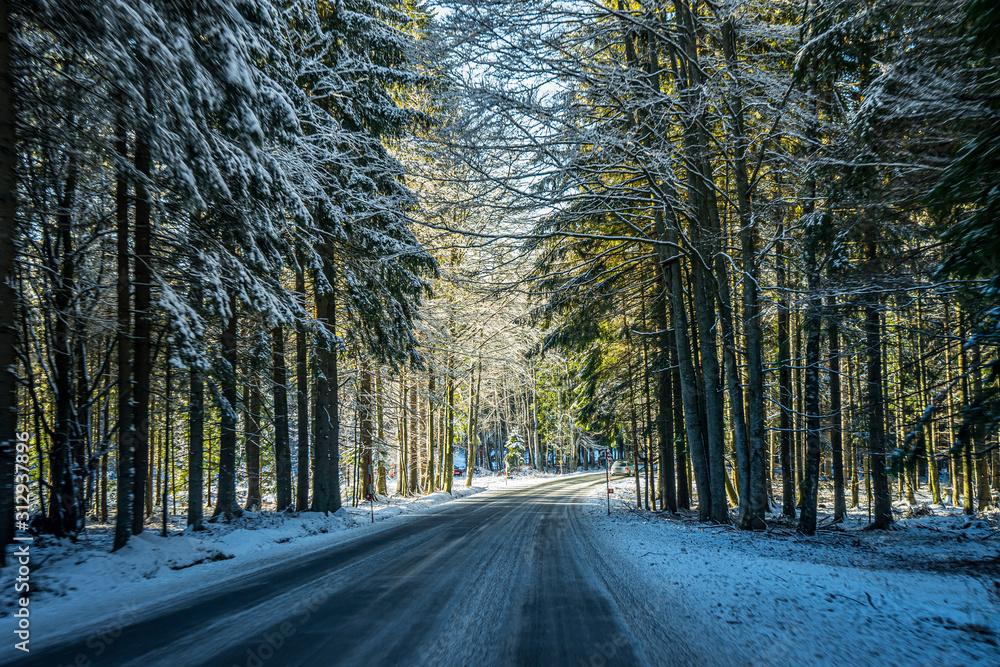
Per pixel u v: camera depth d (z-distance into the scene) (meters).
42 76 9.49
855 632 5.30
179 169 9.66
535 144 13.63
